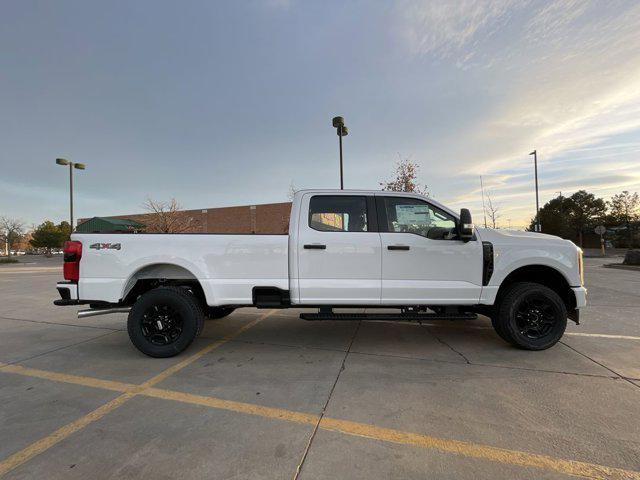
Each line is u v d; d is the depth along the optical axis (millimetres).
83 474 2402
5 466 2488
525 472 2400
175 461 2533
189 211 43500
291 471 2418
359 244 4758
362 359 4590
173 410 3279
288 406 3336
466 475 2375
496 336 5633
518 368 4230
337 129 16328
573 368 4223
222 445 2725
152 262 4707
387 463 2496
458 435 2838
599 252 37125
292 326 6348
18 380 4008
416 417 3119
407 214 4980
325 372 4156
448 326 6309
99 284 4676
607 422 3018
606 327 6051
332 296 4750
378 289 4746
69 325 6648
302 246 4746
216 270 4754
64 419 3133
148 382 3920
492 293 4824
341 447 2686
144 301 4648
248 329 6145
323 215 4914
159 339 4707
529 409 3242
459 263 4793
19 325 6660
